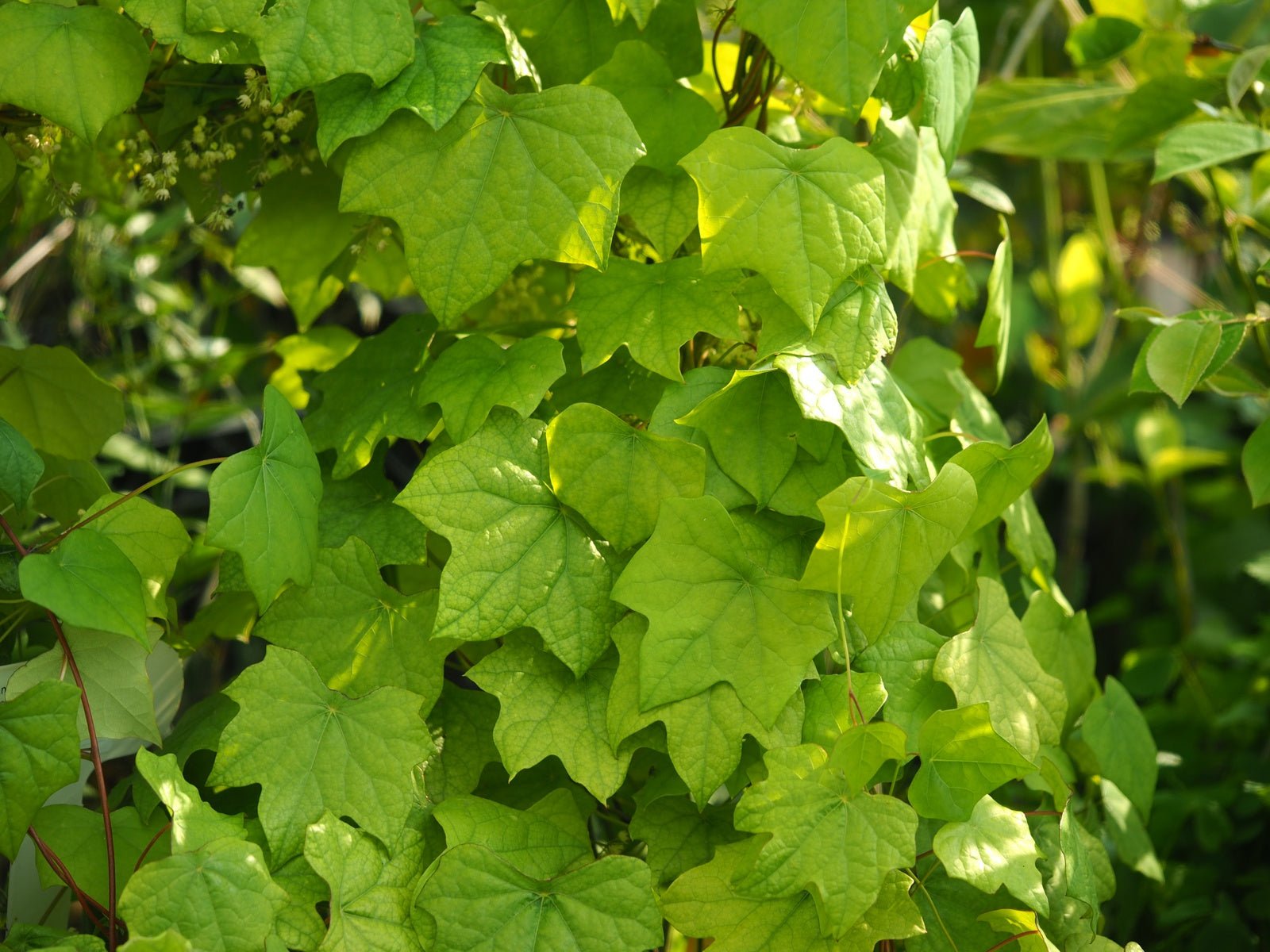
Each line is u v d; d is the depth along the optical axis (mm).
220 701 1186
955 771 1123
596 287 1160
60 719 1104
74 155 1288
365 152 1137
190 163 1197
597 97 1134
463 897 1104
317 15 1119
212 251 1492
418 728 1132
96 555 1112
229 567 1171
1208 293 1795
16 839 1100
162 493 1493
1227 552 1811
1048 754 1212
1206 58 1394
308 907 1104
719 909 1116
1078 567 1851
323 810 1114
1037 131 1421
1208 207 1498
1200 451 1682
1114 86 1408
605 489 1126
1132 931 1428
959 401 1292
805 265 1123
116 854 1131
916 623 1173
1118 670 1938
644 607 1113
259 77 1163
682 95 1178
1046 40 1822
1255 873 1408
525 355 1151
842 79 1123
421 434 1171
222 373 1506
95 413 1244
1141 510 1992
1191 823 1447
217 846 1085
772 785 1096
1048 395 2096
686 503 1115
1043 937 1119
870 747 1100
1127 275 1757
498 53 1135
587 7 1188
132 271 1479
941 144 1188
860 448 1121
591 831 1257
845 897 1087
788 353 1127
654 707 1110
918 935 1131
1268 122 1334
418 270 1136
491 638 1114
